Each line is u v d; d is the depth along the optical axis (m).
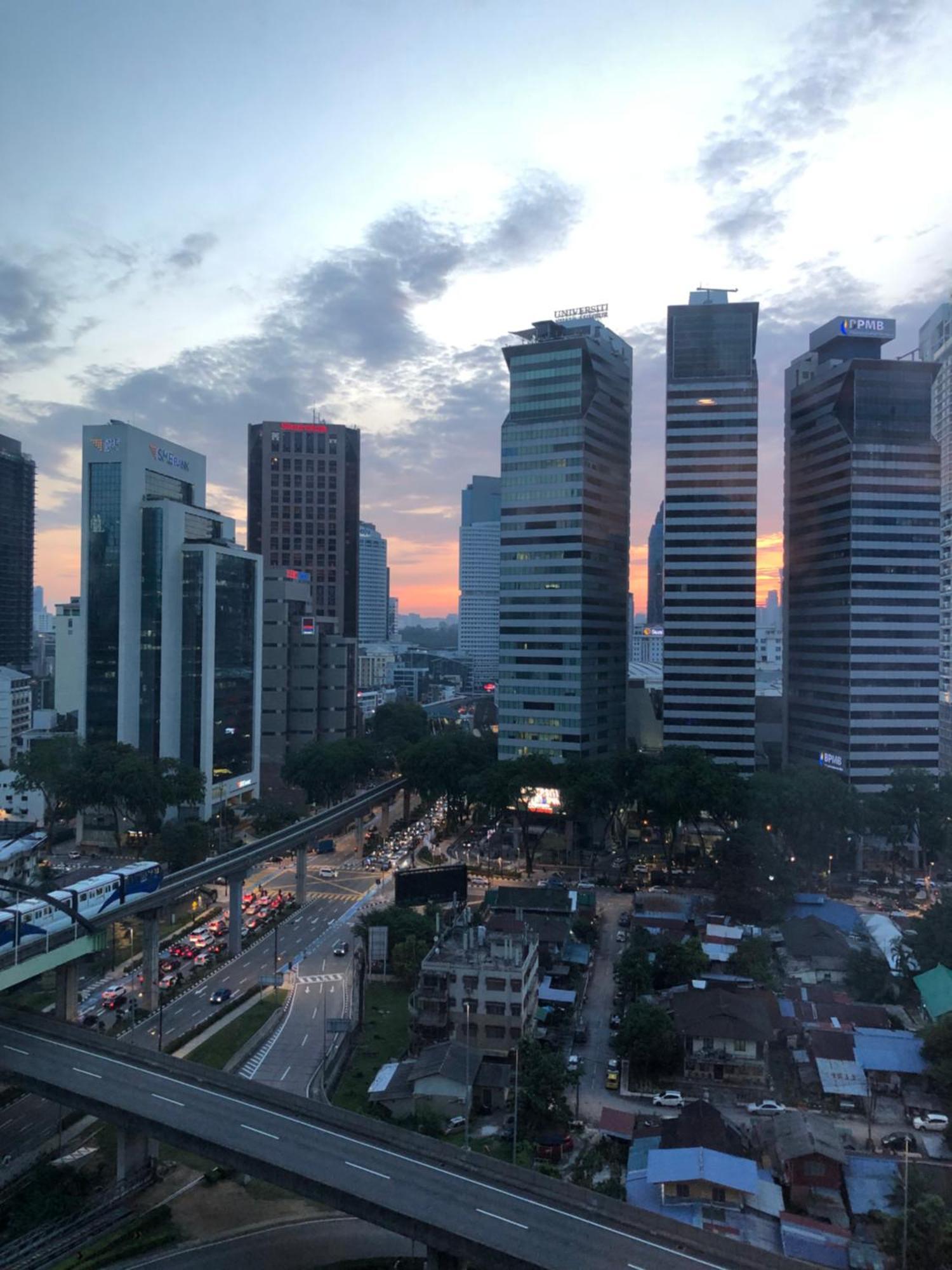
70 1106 80.69
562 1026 115.12
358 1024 117.00
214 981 134.25
